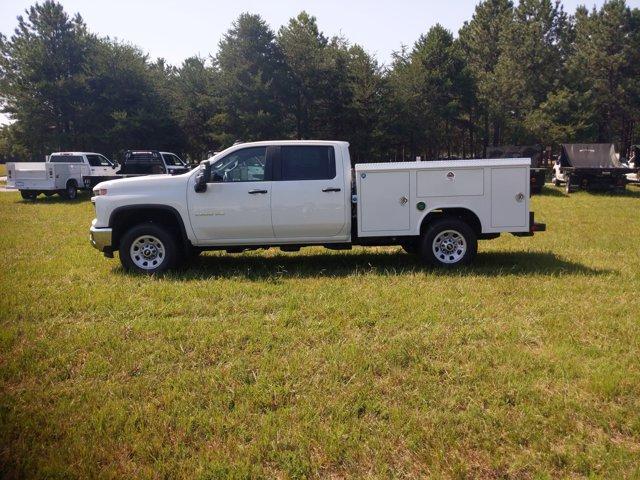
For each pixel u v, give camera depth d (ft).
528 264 25.32
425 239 24.62
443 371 13.51
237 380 13.07
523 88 128.47
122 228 25.38
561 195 65.26
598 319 17.07
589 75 136.67
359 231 24.23
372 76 113.80
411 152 127.13
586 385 12.51
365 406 11.82
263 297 20.02
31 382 13.10
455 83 120.37
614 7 131.23
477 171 24.11
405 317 17.35
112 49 128.88
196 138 141.69
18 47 134.21
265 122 112.68
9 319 17.56
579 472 9.56
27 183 66.64
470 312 17.92
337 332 16.17
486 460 9.90
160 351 14.79
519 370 13.39
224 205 24.02
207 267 25.71
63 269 25.00
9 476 9.43
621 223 39.91
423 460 9.91
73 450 10.12
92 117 127.65
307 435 10.61
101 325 16.99
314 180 24.12
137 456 10.07
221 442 10.49
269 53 118.83
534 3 136.46
